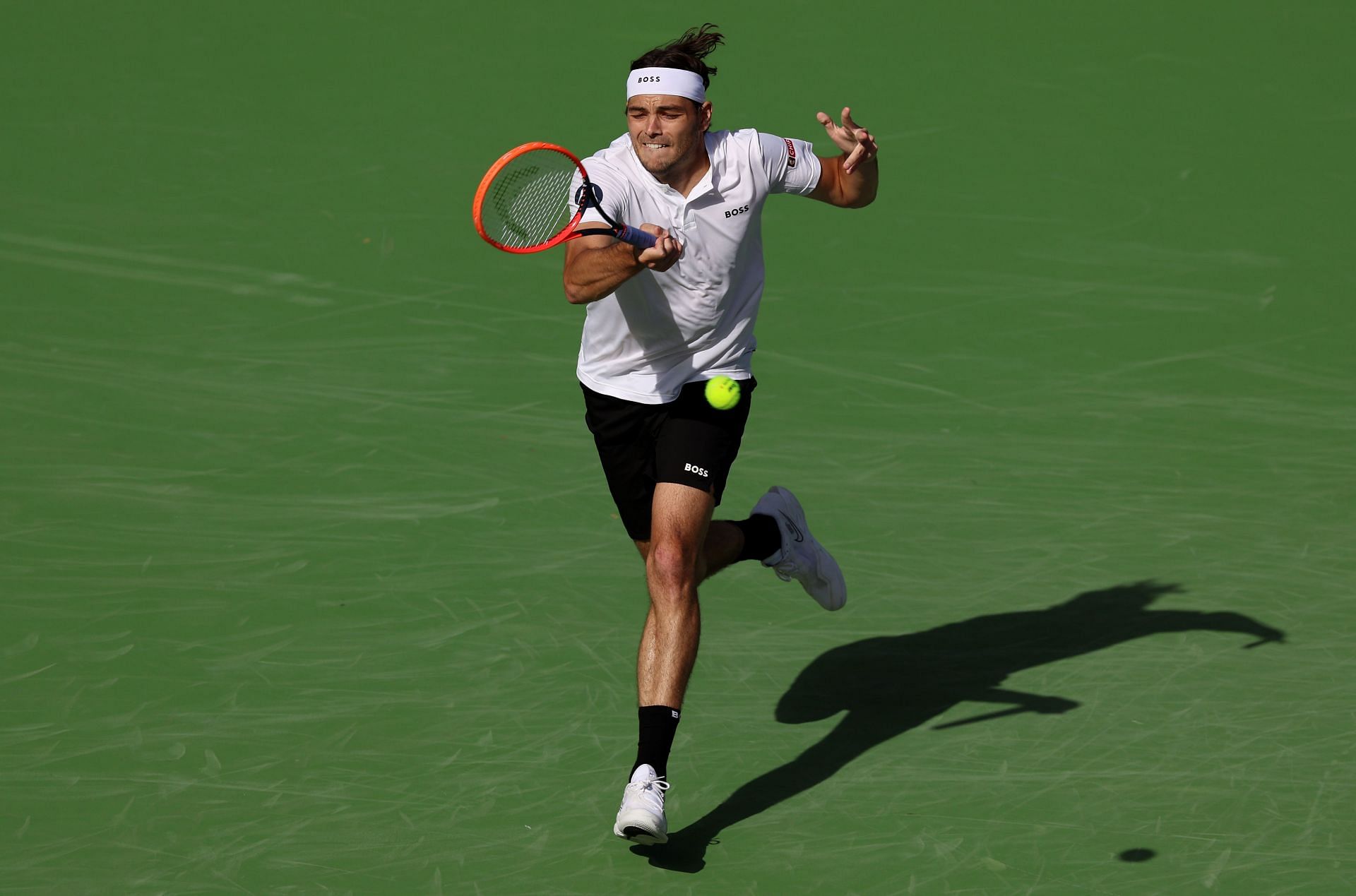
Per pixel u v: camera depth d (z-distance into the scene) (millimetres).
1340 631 19812
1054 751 17031
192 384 27516
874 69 42844
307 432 25797
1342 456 25953
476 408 27062
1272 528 23078
